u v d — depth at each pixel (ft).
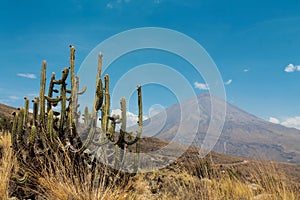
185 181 17.67
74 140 15.88
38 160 15.20
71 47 16.43
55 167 14.58
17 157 15.39
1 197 12.89
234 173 17.92
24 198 13.83
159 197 16.30
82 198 13.01
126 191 14.71
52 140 15.38
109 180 14.87
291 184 15.87
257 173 17.16
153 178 18.76
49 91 16.55
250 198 15.57
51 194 13.33
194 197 15.94
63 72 16.06
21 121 16.03
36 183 14.35
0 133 23.06
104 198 13.12
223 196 15.90
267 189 16.02
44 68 16.35
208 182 17.01
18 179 14.06
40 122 15.98
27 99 16.52
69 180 13.73
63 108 15.98
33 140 15.20
